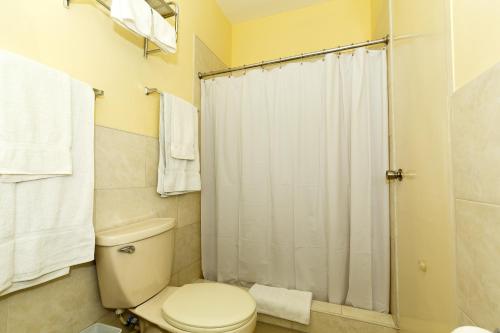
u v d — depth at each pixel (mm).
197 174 1557
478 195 494
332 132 1422
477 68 495
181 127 1400
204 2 1863
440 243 688
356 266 1361
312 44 2084
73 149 851
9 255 661
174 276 1479
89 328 924
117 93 1094
